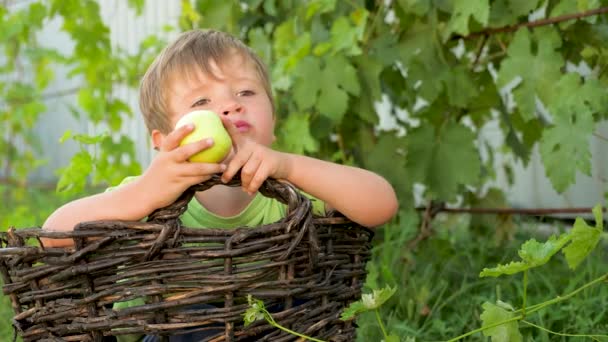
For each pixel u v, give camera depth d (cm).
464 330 261
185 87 205
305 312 173
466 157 296
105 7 629
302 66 298
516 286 292
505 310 180
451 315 281
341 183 184
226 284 161
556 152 252
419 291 290
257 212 208
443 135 299
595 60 279
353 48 285
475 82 306
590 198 399
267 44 332
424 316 277
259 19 355
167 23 577
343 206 184
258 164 169
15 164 666
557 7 264
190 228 159
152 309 160
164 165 165
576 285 288
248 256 163
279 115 331
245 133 202
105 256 159
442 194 298
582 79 262
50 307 164
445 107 306
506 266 171
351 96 311
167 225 158
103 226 157
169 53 211
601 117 279
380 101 304
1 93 591
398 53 299
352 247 186
